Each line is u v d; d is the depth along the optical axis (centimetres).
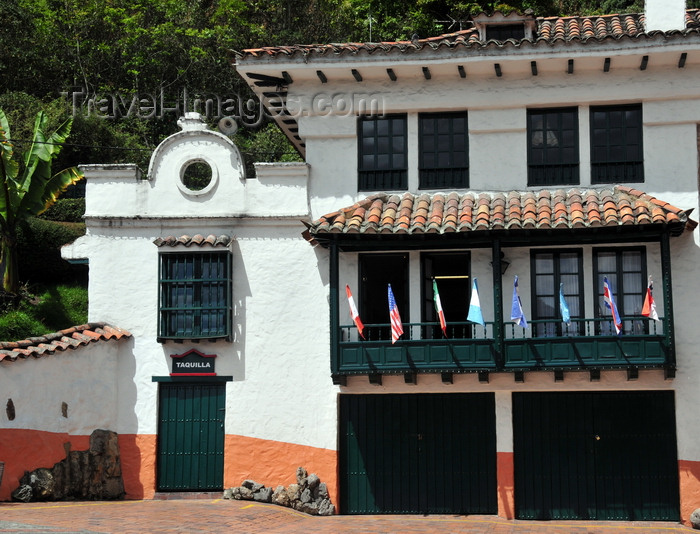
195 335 2053
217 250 2064
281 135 3631
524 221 1889
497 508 1961
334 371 1939
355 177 2092
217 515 1817
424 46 1995
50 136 2702
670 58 1972
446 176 2081
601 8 4162
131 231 2114
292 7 4319
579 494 1950
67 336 2000
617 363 1877
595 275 1975
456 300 2028
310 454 2012
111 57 3972
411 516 1970
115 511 1823
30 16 3975
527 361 1902
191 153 2117
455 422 2000
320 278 2058
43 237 2844
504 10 2186
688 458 1912
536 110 2077
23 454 1883
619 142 2039
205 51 3934
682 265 1958
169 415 2066
